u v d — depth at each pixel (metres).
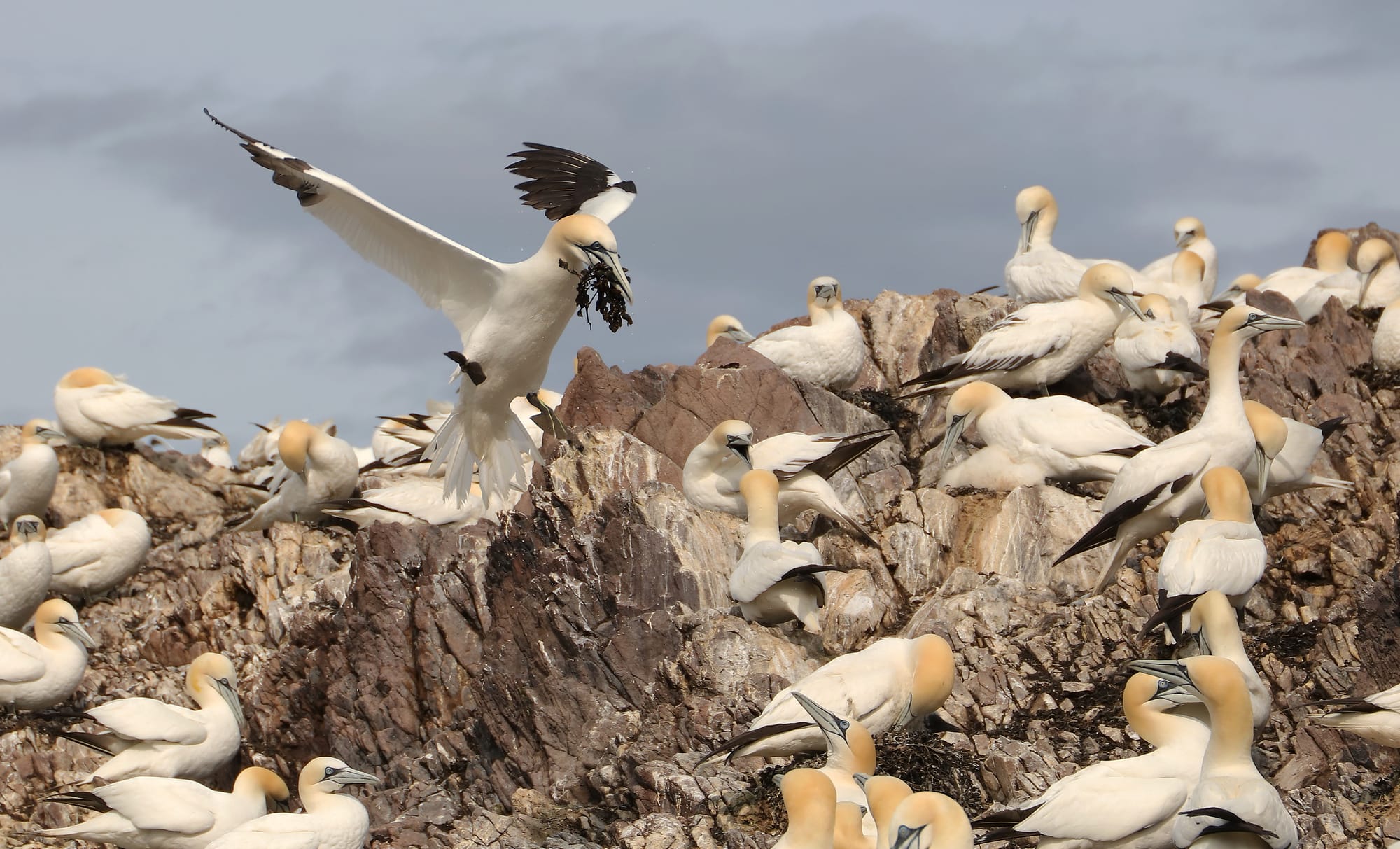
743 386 26.41
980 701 19.50
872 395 29.16
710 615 21.03
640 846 17.67
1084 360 27.27
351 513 28.33
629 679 20.95
